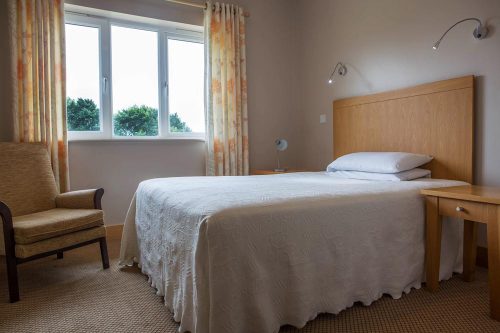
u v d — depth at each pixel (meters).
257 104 3.78
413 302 1.71
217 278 1.23
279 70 3.91
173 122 3.48
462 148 2.27
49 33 2.71
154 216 1.92
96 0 2.92
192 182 2.18
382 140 2.86
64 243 2.04
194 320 1.31
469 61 2.26
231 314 1.25
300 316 1.42
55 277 2.17
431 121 2.46
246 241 1.31
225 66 3.45
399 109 2.70
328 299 1.53
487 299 1.74
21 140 2.64
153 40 3.37
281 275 1.40
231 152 3.48
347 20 3.24
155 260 1.88
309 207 1.49
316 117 3.69
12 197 2.31
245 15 3.60
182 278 1.46
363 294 1.64
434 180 2.22
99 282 2.08
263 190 1.76
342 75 3.32
